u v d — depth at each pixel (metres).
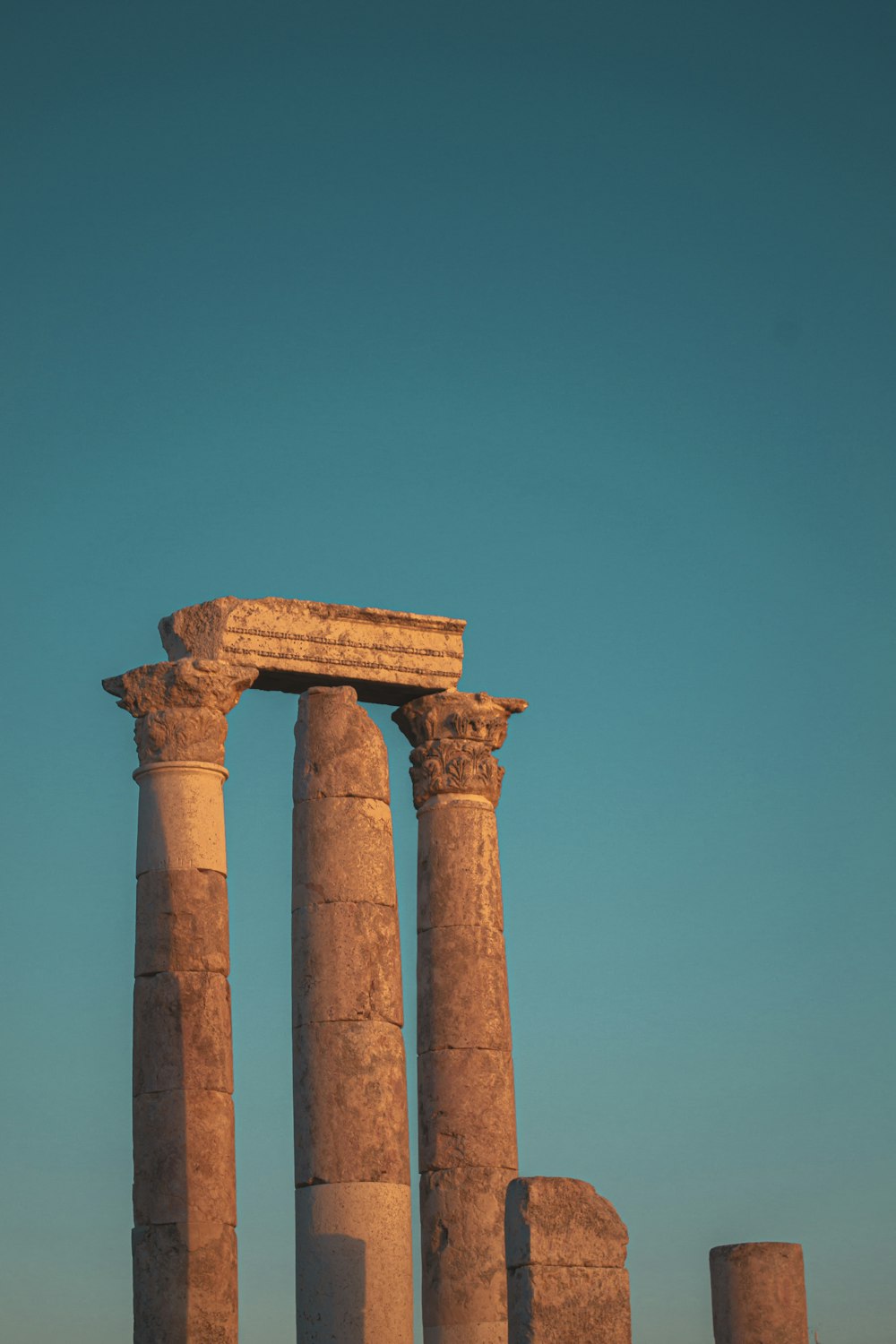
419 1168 45.62
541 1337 36.38
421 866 46.97
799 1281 43.62
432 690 47.09
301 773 44.16
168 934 43.06
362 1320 41.41
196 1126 42.25
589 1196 37.38
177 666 44.16
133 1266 42.06
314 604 45.66
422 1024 46.16
